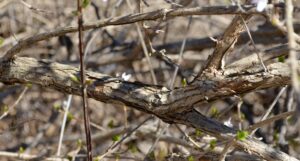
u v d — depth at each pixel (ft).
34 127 35.40
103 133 29.48
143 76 33.83
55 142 32.96
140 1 20.56
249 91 16.83
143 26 20.25
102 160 24.30
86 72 18.70
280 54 17.54
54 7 34.96
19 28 34.32
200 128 17.62
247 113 31.42
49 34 18.38
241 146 17.31
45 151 31.94
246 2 16.48
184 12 16.05
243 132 16.83
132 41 32.24
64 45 35.04
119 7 32.04
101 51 32.45
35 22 34.68
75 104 35.65
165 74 32.27
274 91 31.09
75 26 17.83
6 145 34.17
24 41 18.95
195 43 30.86
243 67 16.80
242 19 15.93
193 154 20.02
